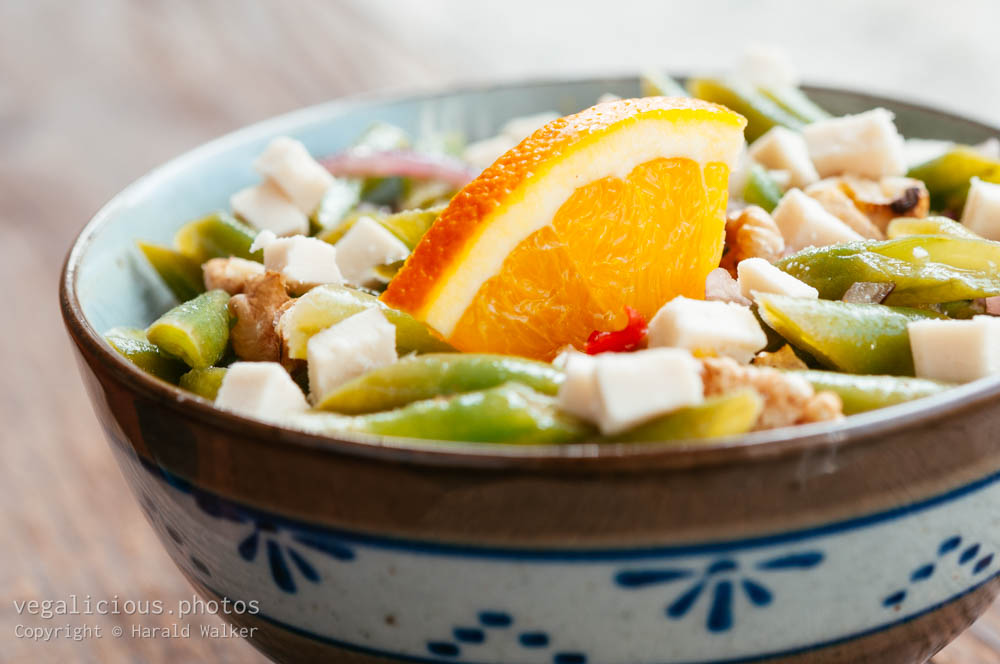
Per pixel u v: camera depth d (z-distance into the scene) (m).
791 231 0.35
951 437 0.27
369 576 0.28
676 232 0.32
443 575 0.28
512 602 0.28
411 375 0.30
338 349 0.31
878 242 0.33
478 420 0.29
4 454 0.45
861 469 0.27
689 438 0.28
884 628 0.29
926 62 0.74
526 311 0.31
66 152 0.70
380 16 0.88
